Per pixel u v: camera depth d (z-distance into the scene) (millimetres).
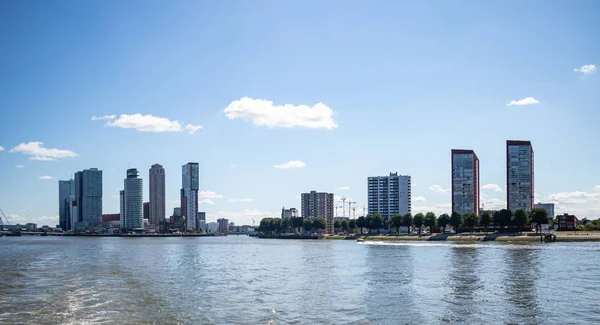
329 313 71625
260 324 64625
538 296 83562
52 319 67750
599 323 64312
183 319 67750
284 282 107125
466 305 76500
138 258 187500
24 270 134250
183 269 138875
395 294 87938
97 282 107188
